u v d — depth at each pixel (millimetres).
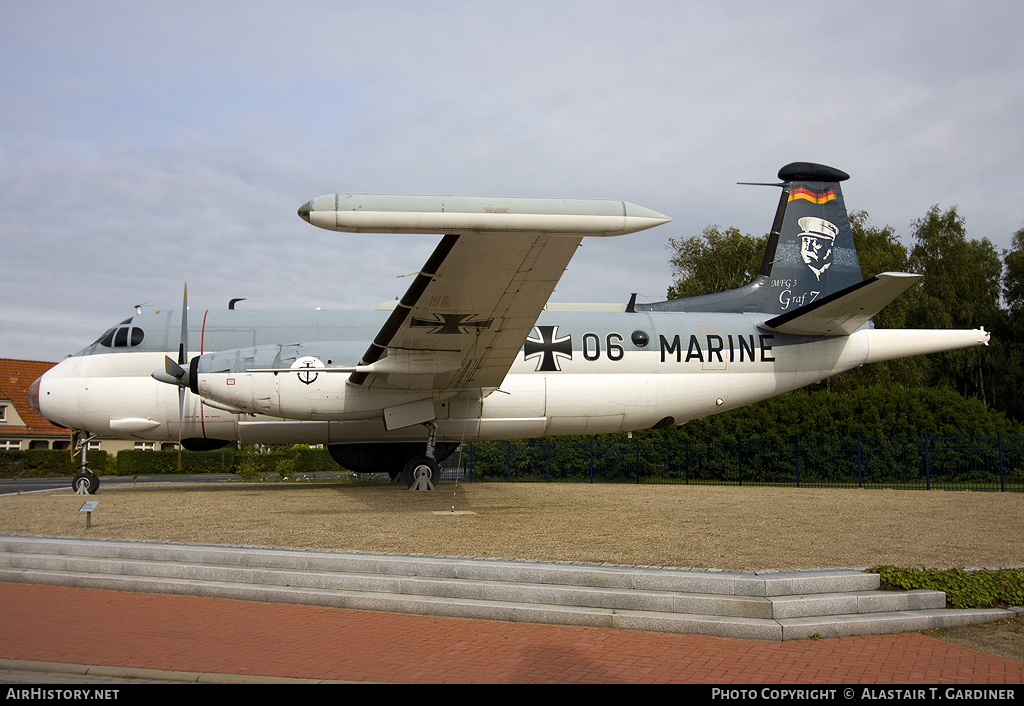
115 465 34938
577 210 8742
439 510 12266
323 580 7480
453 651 5742
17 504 13328
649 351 17172
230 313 16594
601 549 8422
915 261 45281
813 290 18750
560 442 24797
